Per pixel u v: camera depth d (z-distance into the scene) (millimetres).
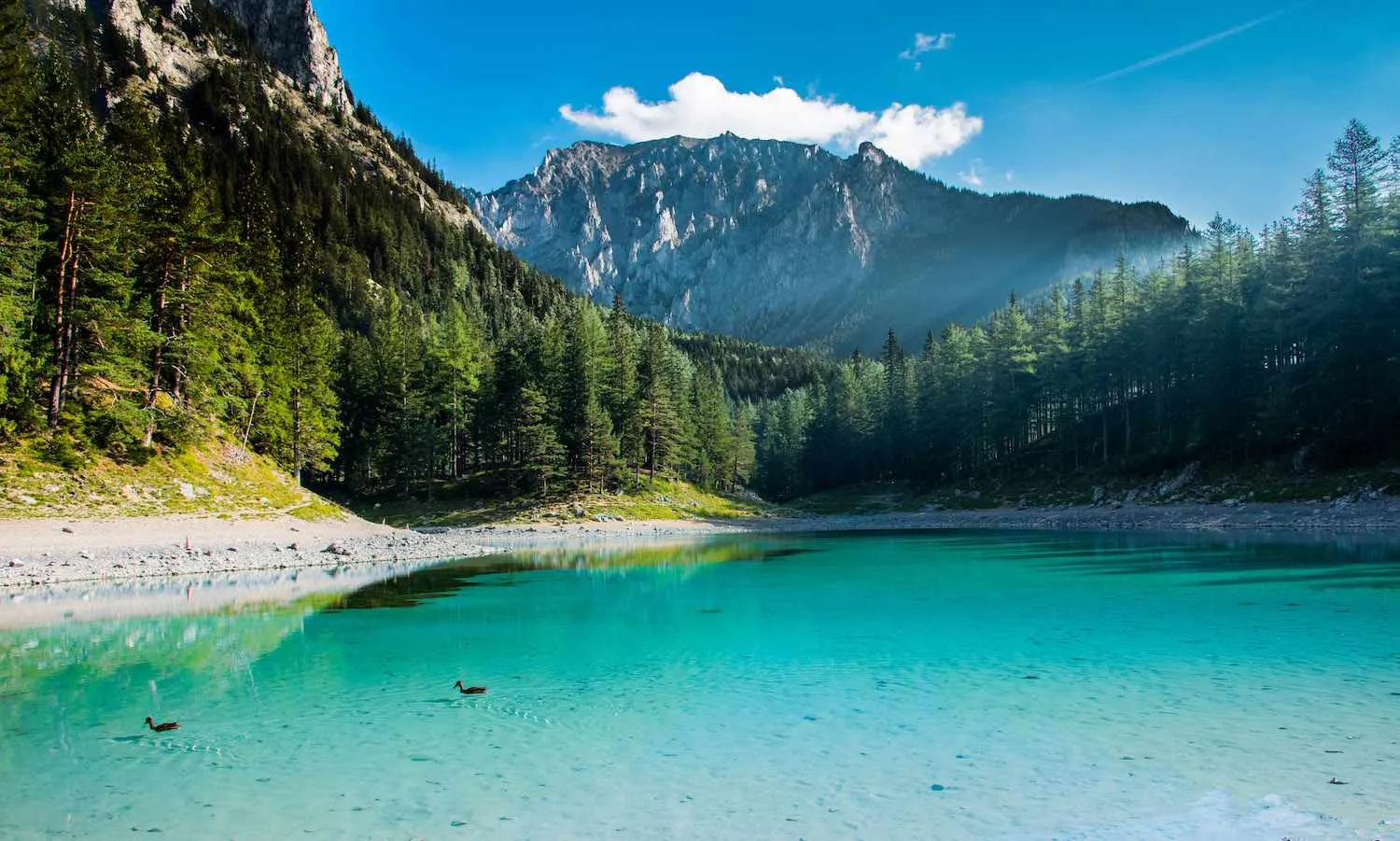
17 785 8727
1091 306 78875
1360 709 10523
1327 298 52906
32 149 41875
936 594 23875
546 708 11836
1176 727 10039
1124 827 7172
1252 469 56531
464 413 84062
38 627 19375
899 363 110188
